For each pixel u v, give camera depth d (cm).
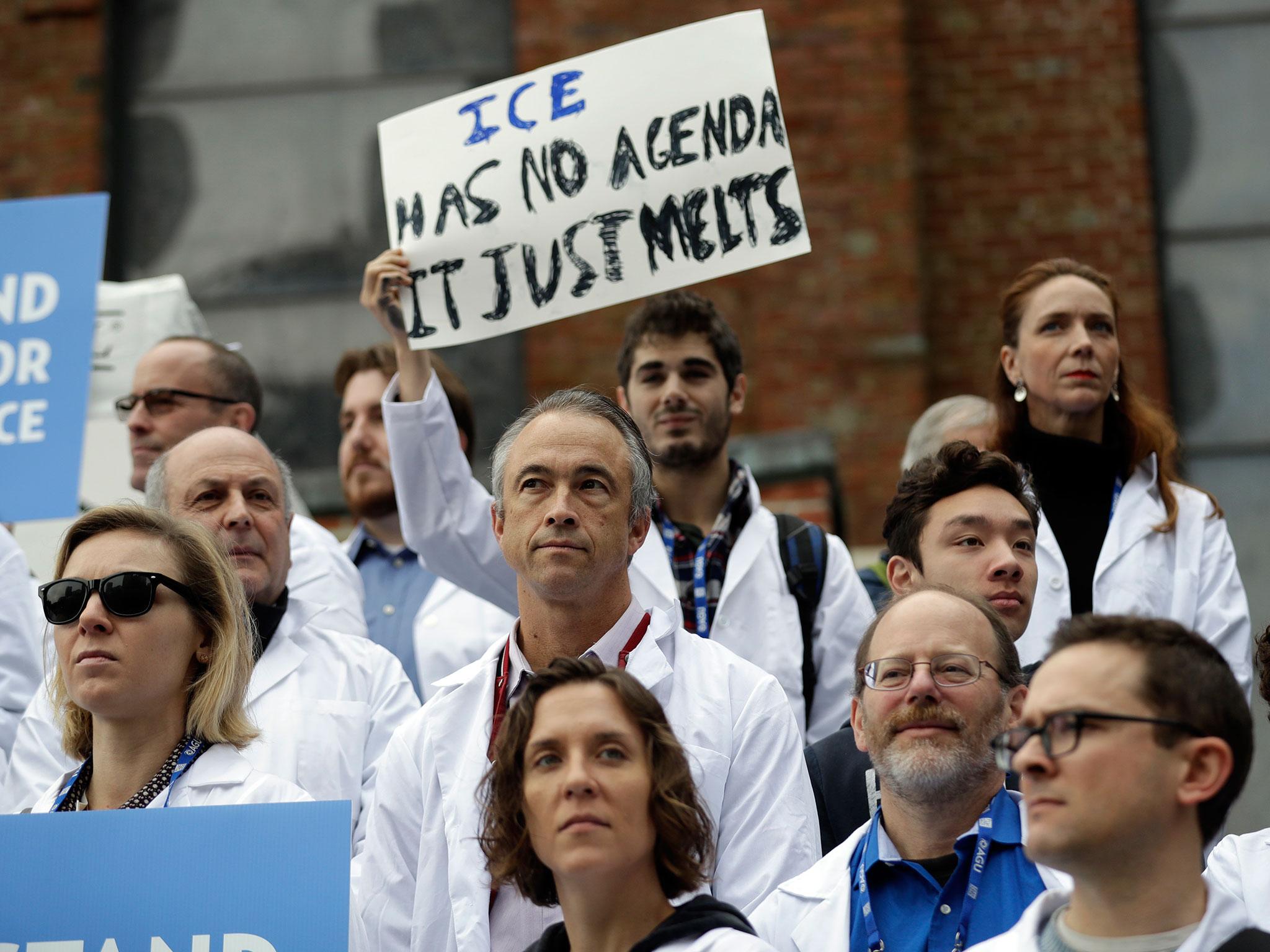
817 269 1694
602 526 666
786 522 894
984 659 617
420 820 667
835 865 628
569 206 841
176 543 678
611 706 544
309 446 1789
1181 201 1764
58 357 988
